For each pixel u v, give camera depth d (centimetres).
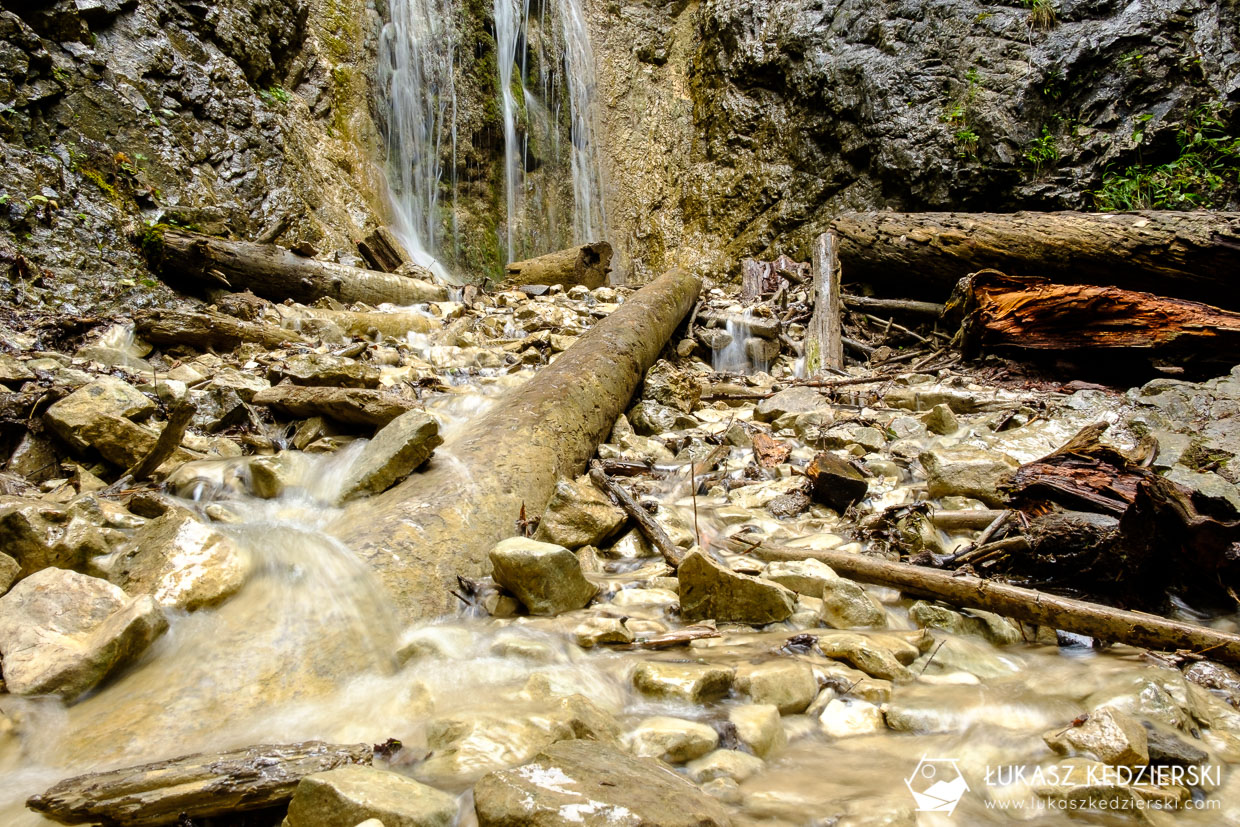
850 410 564
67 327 512
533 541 279
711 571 273
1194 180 855
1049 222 709
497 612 271
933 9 1029
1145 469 347
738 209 1213
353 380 473
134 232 657
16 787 172
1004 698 229
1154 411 478
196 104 818
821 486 390
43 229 597
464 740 182
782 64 1180
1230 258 604
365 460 344
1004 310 633
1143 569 287
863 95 1051
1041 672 250
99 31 758
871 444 473
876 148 1032
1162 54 897
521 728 187
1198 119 878
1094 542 295
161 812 160
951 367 678
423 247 1105
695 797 164
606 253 986
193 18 861
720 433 510
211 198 780
